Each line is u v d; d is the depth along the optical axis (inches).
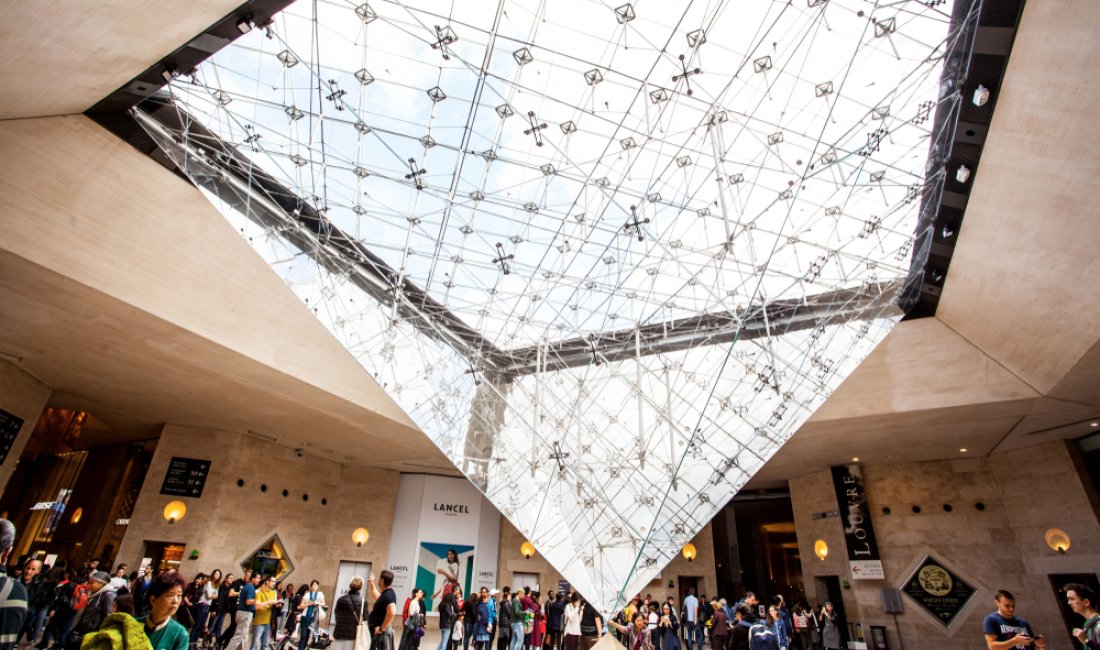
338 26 299.6
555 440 379.2
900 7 264.7
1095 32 215.5
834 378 365.1
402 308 403.5
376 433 592.7
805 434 547.8
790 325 371.2
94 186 307.4
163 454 581.3
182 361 426.3
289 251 367.2
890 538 633.6
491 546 791.1
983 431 528.4
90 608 311.9
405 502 777.6
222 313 390.9
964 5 248.8
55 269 309.6
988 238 350.9
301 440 641.6
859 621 621.3
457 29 304.2
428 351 408.8
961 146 307.3
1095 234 291.3
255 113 330.6
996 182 313.0
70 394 514.9
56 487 766.5
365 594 708.0
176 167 330.3
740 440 335.0
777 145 343.6
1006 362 442.6
